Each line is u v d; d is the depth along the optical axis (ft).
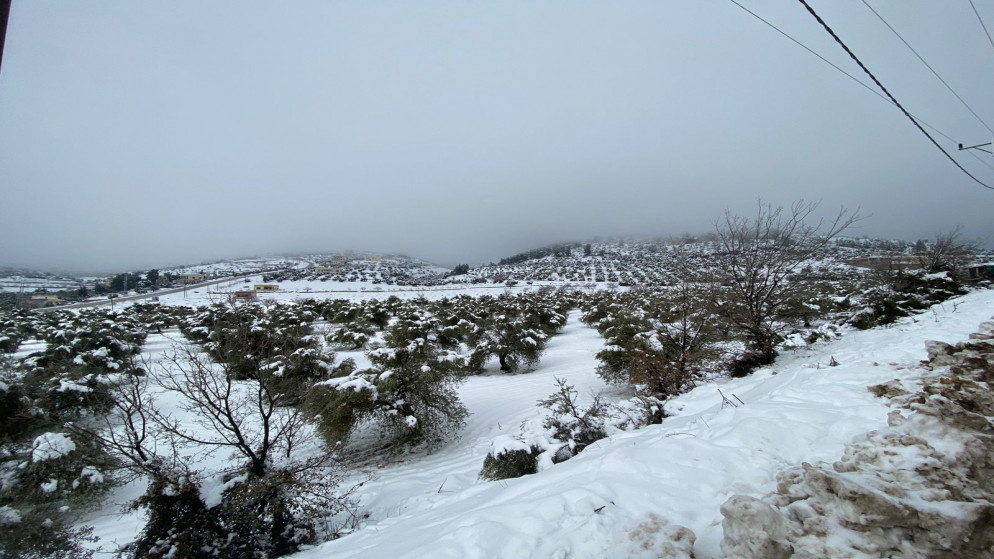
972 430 9.16
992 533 6.56
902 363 16.78
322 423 31.55
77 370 39.42
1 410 28.73
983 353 14.70
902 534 6.88
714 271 32.07
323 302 138.72
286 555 17.49
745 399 18.33
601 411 24.66
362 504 23.52
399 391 34.22
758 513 7.34
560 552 8.67
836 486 7.81
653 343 34.42
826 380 16.74
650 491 10.21
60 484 23.32
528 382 52.65
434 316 89.04
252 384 34.30
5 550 19.58
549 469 16.06
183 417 38.40
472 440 34.17
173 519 18.65
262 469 22.03
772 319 31.04
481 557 9.24
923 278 45.44
